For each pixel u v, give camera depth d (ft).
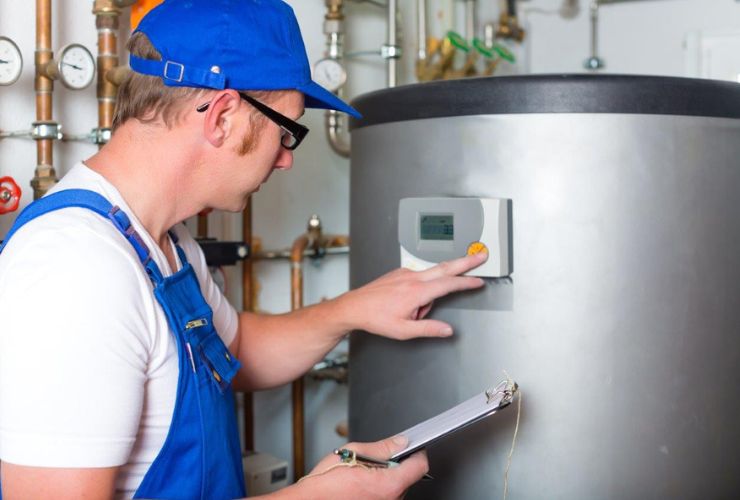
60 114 4.52
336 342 3.90
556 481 3.52
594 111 3.39
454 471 3.71
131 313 2.53
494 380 3.58
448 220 3.59
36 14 4.14
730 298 3.61
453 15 7.39
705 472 3.61
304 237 5.67
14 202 3.84
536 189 3.45
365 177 4.05
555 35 7.43
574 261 3.44
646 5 6.96
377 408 4.04
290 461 6.00
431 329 3.59
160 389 2.77
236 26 2.78
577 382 3.48
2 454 2.39
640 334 3.46
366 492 2.87
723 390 3.62
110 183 2.82
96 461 2.41
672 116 3.42
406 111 3.76
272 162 3.01
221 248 4.73
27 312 2.39
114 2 4.34
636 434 3.50
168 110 2.79
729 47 6.59
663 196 3.44
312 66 5.95
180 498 2.88
